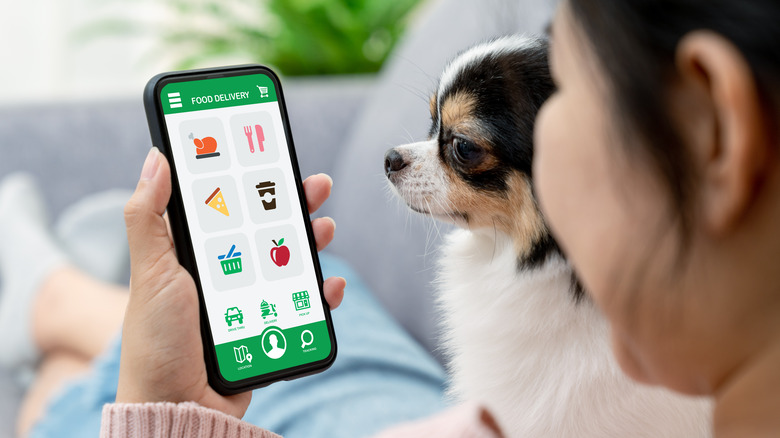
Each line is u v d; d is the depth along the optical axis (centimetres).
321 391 109
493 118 90
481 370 90
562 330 82
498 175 91
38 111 181
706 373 36
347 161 166
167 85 66
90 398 118
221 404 65
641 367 42
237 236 67
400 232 137
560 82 38
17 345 155
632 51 31
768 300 32
